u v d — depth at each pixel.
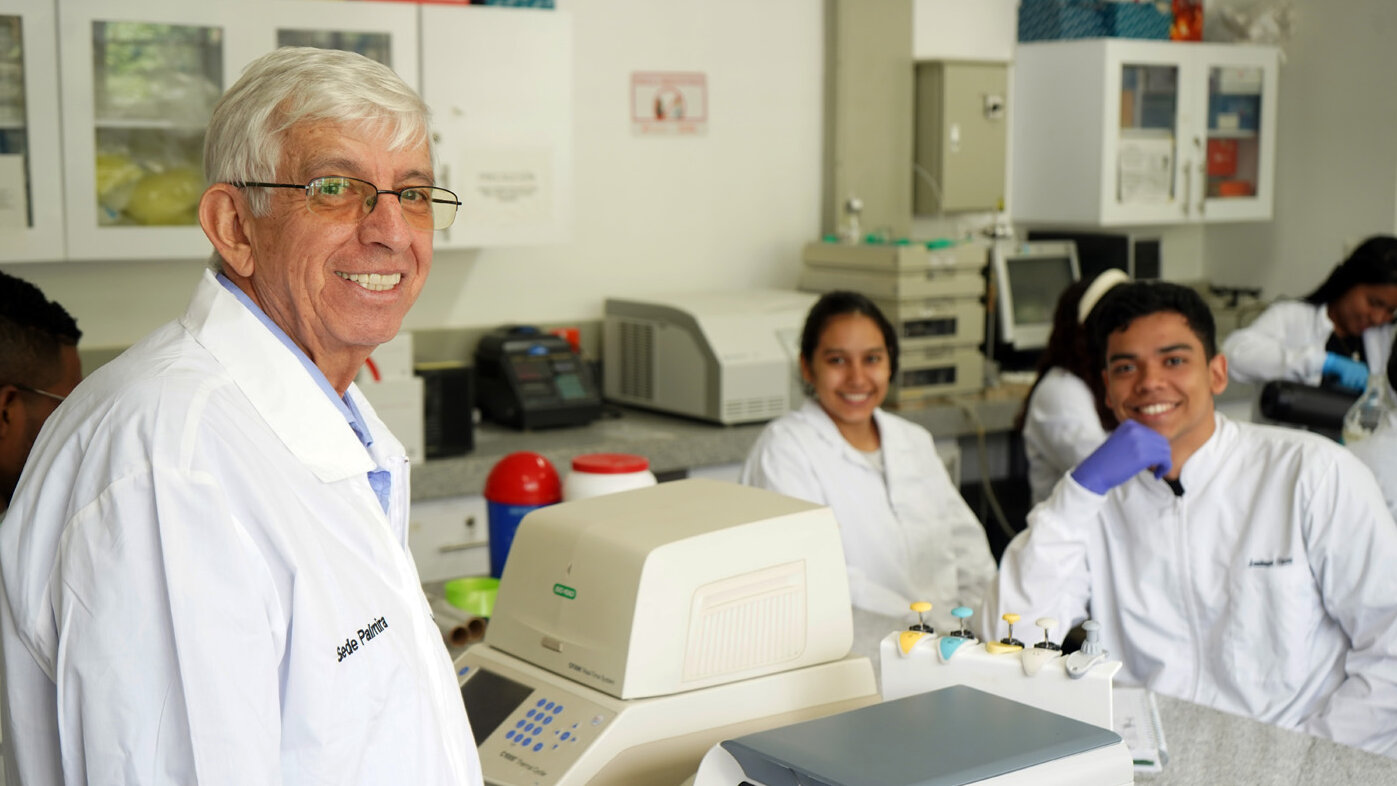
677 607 1.36
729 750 1.11
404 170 1.04
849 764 1.04
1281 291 5.07
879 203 4.40
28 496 0.94
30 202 2.87
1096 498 1.93
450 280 3.79
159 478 0.89
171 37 2.94
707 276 4.23
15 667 0.96
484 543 3.30
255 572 0.92
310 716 0.94
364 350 1.08
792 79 4.28
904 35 4.35
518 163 3.42
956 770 1.03
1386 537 1.87
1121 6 4.42
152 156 2.99
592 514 1.49
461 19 3.28
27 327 1.56
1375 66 4.66
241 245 1.03
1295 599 1.92
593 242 4.01
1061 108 4.55
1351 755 1.48
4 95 2.82
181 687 0.88
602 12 3.92
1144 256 4.82
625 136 4.01
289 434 0.99
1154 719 1.53
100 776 0.88
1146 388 1.95
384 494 1.16
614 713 1.32
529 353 3.58
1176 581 2.01
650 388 3.79
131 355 0.99
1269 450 1.97
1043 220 4.68
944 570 2.59
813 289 4.17
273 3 3.02
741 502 1.54
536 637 1.46
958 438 4.52
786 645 1.44
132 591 0.88
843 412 2.50
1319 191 4.89
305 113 0.99
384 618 1.02
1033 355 4.46
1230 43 4.86
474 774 1.12
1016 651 1.32
